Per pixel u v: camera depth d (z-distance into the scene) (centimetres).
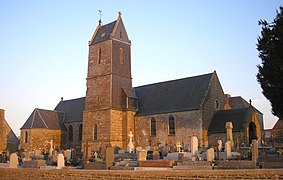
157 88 5000
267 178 1292
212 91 4388
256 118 4175
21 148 5509
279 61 2038
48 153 4572
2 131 5906
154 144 4447
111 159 2561
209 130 4103
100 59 4897
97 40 5019
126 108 4691
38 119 5644
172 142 4266
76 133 5778
